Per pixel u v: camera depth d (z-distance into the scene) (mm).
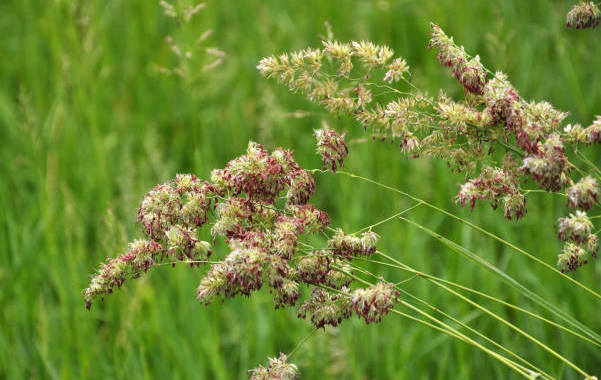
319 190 1096
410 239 939
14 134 1218
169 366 884
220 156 1202
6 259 962
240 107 1254
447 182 1009
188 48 931
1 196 1029
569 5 1282
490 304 894
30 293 927
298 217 688
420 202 698
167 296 929
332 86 703
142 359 858
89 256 985
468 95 694
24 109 1148
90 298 692
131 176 1072
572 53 1220
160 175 1105
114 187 1132
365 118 698
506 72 1038
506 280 699
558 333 874
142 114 1265
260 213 690
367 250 688
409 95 700
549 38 1267
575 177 948
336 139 698
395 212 1018
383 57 696
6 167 1164
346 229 907
